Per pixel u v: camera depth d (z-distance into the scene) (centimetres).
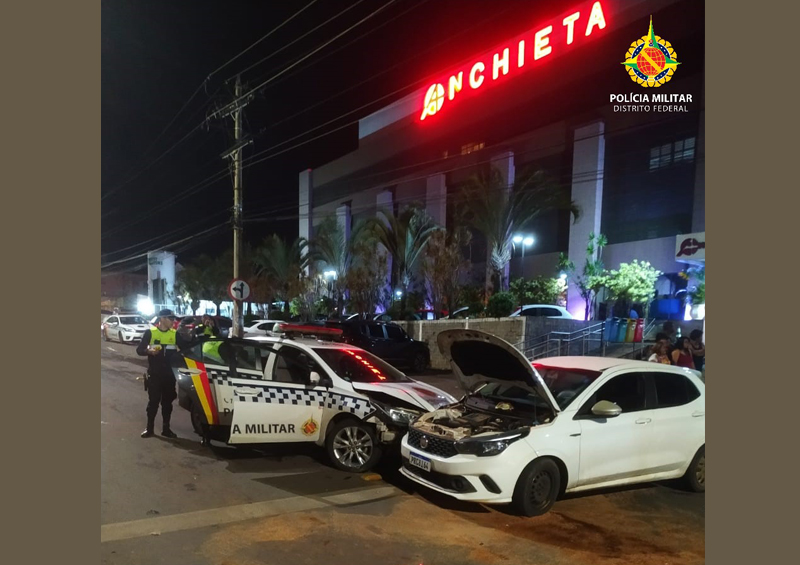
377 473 655
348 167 4341
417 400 684
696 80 2311
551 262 2825
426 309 2327
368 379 729
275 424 645
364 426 657
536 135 2838
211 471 634
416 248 2650
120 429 814
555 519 525
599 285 2053
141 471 620
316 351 716
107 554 416
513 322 1728
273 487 588
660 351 1127
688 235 1812
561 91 2714
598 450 552
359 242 2973
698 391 639
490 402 625
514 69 2955
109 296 7200
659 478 596
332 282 3097
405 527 492
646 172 2489
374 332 1711
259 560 416
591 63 2569
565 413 550
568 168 2712
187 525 477
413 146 3656
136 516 491
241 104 1756
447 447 537
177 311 5222
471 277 3109
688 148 2350
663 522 527
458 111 3294
